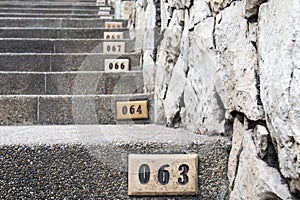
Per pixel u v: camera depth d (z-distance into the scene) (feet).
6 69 6.96
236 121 3.33
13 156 3.36
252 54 2.94
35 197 3.37
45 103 5.37
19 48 7.64
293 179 2.39
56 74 6.29
